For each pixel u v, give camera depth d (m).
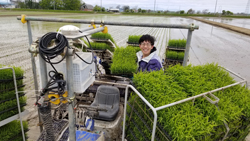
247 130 2.28
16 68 2.42
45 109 1.65
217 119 1.74
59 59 1.67
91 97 3.31
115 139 2.82
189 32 2.41
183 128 1.51
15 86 2.25
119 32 18.05
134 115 2.05
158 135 1.72
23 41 11.09
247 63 8.45
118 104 3.01
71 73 1.53
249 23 40.69
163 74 2.31
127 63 4.05
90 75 1.96
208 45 12.86
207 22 36.69
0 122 2.19
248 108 2.02
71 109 1.65
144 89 1.91
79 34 1.66
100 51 5.85
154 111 1.45
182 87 2.10
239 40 15.87
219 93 2.12
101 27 2.36
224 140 2.01
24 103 2.51
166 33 18.50
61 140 2.56
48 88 1.58
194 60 8.66
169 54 5.37
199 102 1.93
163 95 1.88
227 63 8.36
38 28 16.52
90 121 2.68
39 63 1.54
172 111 1.69
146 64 2.96
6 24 18.38
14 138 2.46
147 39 2.86
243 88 2.37
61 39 1.38
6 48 9.32
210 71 2.64
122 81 3.58
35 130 3.28
